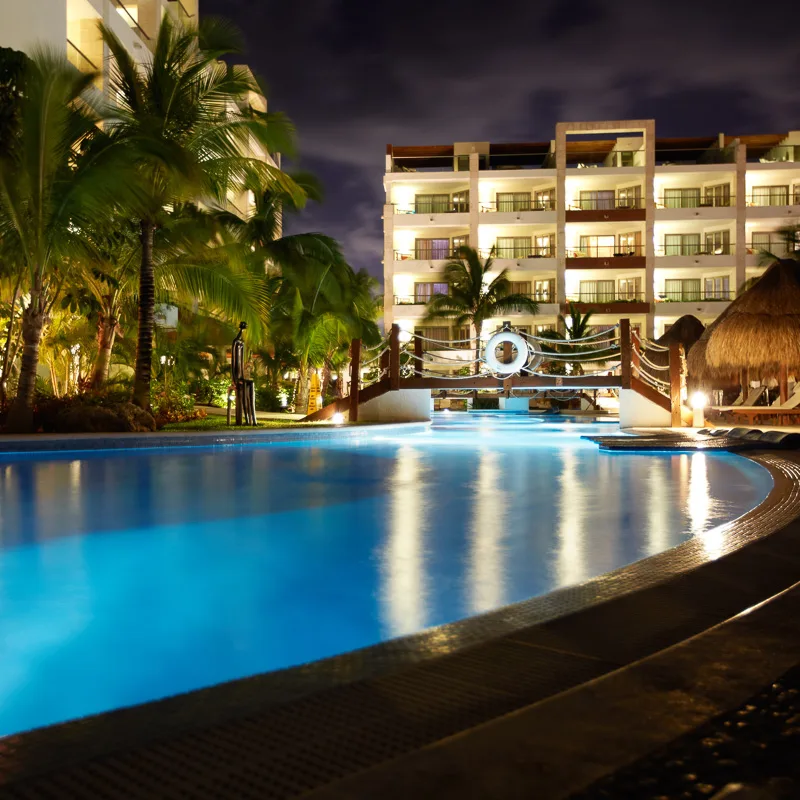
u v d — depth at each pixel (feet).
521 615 9.19
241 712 6.07
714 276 151.74
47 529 17.66
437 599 11.50
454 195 155.33
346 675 7.13
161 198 48.57
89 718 5.95
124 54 49.14
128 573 13.35
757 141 152.76
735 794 3.70
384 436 52.75
